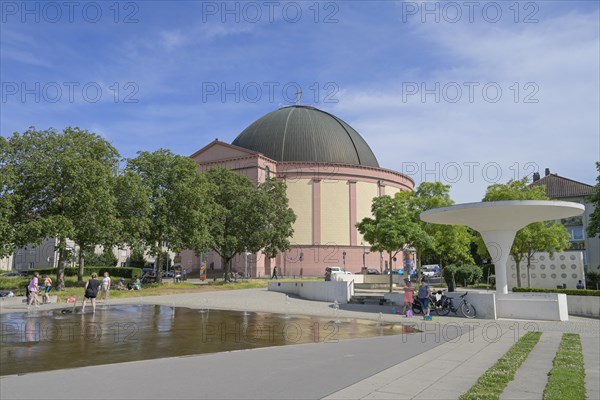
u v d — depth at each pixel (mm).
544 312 20859
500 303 21859
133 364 10367
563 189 61469
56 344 13070
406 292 21797
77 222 32781
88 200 31984
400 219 38062
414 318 21047
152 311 22922
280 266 66438
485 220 23031
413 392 8172
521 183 40531
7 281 40969
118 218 38062
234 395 7910
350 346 13164
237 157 67250
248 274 64500
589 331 16844
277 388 8383
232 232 46781
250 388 8359
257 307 25688
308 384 8688
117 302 27828
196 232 40656
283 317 20984
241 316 21172
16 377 9070
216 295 33781
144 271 63719
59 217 30703
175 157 42438
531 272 37938
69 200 31344
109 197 33594
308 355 11648
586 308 23828
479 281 48656
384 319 20531
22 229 30266
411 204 44438
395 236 36094
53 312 22031
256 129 76000
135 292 33562
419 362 10844
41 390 8102
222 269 66875
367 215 71000
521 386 8578
